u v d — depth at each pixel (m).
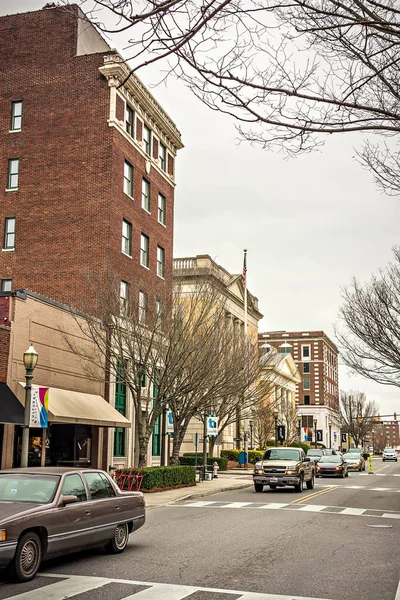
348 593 8.86
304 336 110.19
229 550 12.32
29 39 35.38
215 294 31.27
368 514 19.23
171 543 13.14
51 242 32.56
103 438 30.28
